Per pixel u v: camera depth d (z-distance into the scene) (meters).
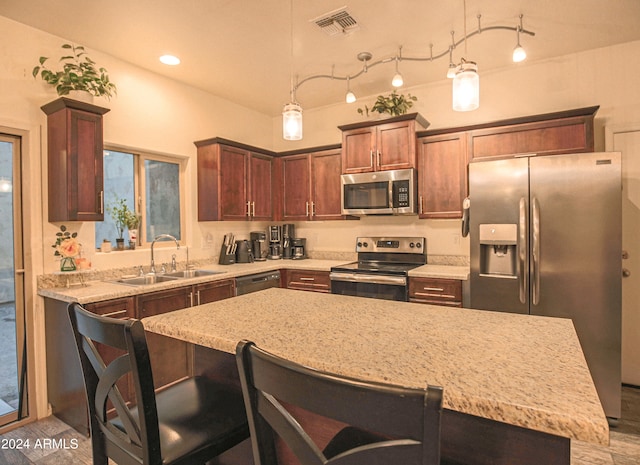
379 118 3.55
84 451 2.10
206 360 1.54
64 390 2.39
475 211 2.67
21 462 2.00
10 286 2.44
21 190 2.48
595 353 2.35
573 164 2.38
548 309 2.45
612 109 2.93
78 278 2.72
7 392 2.42
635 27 2.64
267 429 0.75
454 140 3.23
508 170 2.56
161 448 1.03
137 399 0.94
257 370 0.71
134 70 3.14
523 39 2.79
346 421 0.60
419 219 3.66
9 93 2.42
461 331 1.25
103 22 2.48
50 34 2.62
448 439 0.98
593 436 0.66
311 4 2.30
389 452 0.58
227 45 2.81
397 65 3.14
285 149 4.56
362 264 3.75
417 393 0.55
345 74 3.36
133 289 2.46
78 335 1.15
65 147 2.46
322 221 4.29
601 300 2.32
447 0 2.28
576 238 2.38
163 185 3.47
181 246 3.57
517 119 2.95
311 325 1.33
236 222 4.12
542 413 0.70
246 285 3.35
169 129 3.42
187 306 2.81
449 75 2.05
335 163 3.88
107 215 3.04
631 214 2.87
